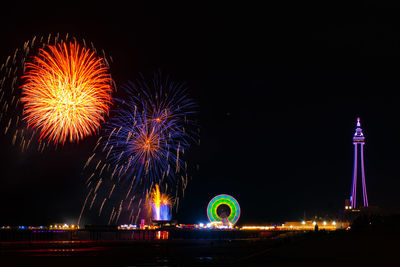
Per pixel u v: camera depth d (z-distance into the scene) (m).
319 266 52.16
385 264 52.16
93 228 187.88
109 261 81.25
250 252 85.94
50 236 191.12
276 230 192.62
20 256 92.44
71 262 80.38
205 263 68.81
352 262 54.16
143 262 77.88
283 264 55.12
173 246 124.56
